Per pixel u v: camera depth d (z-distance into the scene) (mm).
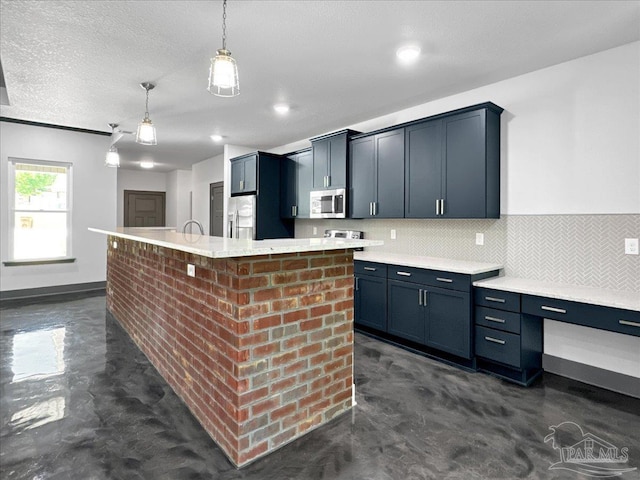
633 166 2613
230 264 1886
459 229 3648
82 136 5805
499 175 3311
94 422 2209
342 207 4414
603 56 2725
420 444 2025
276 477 1759
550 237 3018
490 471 1810
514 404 2479
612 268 2705
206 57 2822
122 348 3416
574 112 2873
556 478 1764
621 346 2670
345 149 4406
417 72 3090
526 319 2781
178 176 8867
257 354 1897
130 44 2621
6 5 2143
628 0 2090
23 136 5352
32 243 5516
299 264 2072
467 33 2457
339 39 2541
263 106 3996
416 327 3373
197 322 2252
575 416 2328
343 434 2117
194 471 1795
